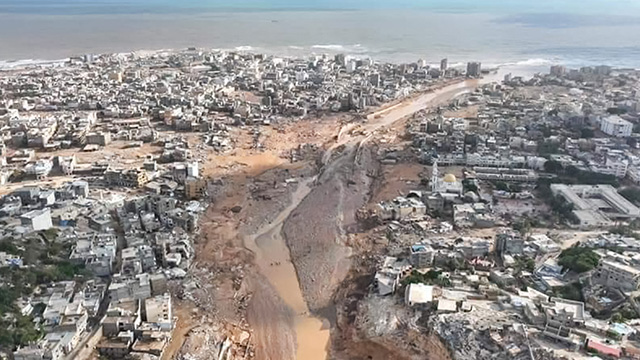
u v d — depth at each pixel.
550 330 164.50
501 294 188.50
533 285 197.88
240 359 180.75
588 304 183.62
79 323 175.75
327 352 186.50
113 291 194.12
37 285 197.38
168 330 185.62
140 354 171.38
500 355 159.88
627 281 187.88
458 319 173.50
